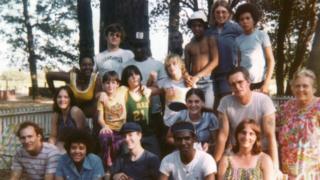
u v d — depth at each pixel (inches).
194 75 260.2
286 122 213.5
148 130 256.2
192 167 202.7
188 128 201.9
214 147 226.2
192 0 963.3
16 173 230.1
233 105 209.5
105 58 298.0
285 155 213.3
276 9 1072.8
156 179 222.5
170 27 951.0
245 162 197.6
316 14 1049.5
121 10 427.5
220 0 265.6
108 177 228.7
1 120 428.5
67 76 303.9
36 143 221.5
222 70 257.0
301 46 1061.1
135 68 256.2
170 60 254.2
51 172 222.8
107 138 245.6
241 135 195.5
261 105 204.2
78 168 219.5
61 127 258.1
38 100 1440.7
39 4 1565.0
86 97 280.2
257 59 252.4
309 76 207.5
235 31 263.1
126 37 405.7
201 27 259.4
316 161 207.5
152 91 260.5
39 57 1573.6
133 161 224.7
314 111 206.7
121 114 252.2
